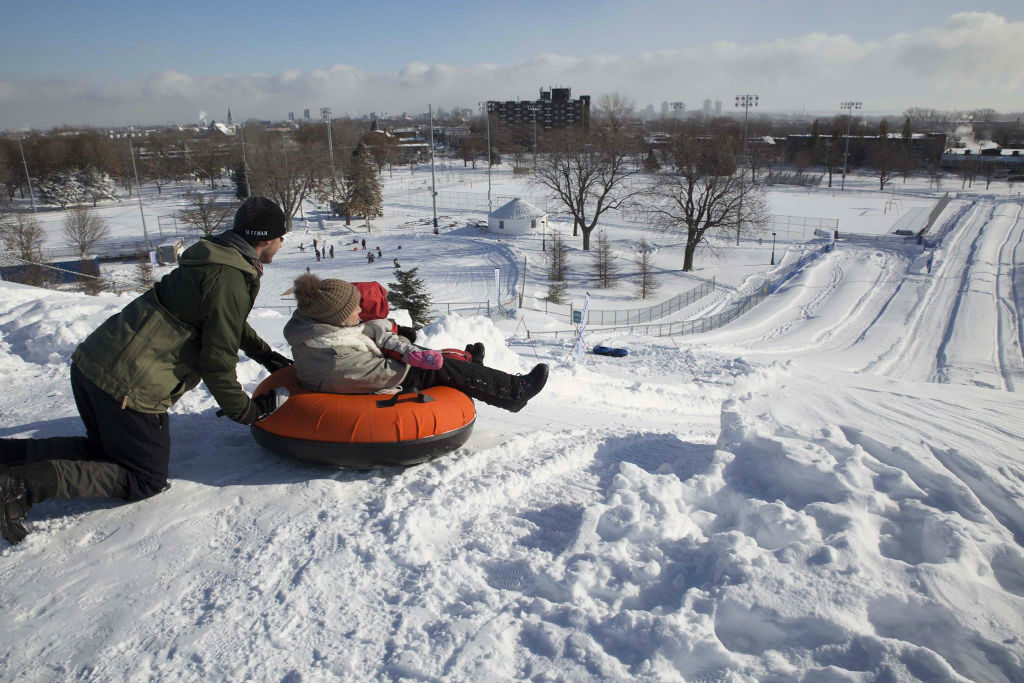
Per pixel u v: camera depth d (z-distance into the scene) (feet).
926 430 22.66
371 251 194.70
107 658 8.62
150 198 325.42
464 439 14.66
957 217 241.14
